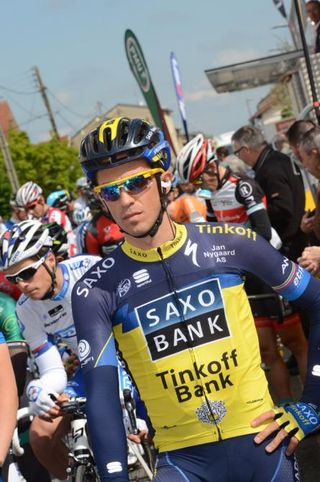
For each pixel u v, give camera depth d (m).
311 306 2.20
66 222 7.02
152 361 2.14
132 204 2.12
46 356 3.35
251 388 2.13
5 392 2.50
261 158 5.16
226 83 8.09
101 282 2.19
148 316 2.14
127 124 2.15
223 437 2.10
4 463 2.72
